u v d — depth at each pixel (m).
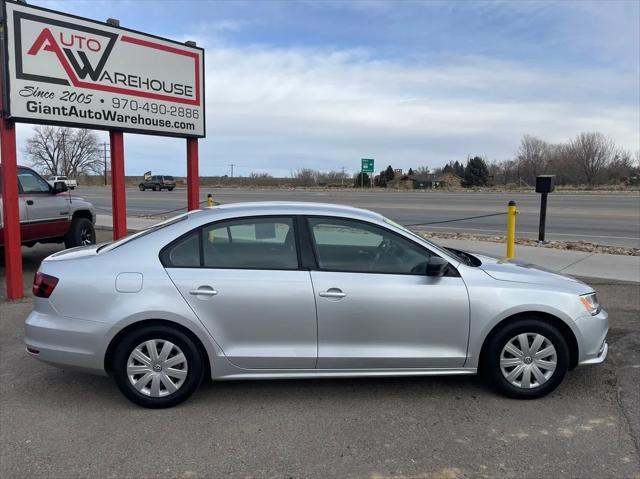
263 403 4.26
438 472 3.29
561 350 4.26
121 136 8.80
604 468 3.31
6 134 7.31
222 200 33.12
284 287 4.14
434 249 4.35
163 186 57.38
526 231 16.09
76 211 10.96
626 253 11.05
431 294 4.20
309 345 4.19
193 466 3.36
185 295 4.09
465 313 4.20
